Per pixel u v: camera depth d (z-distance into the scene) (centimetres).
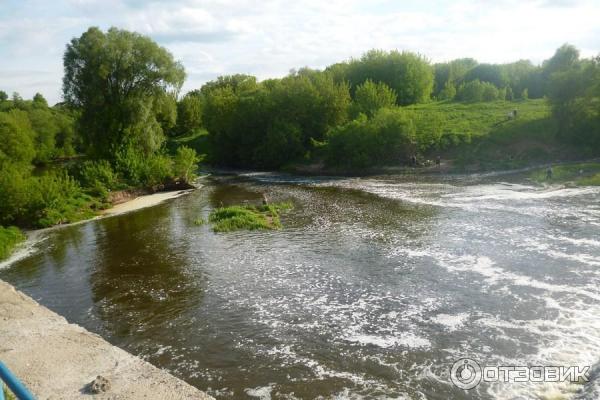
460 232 2575
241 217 3147
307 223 3050
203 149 8862
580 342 1343
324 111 7212
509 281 1825
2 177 3409
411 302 1703
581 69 5316
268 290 1903
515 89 9488
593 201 3139
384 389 1191
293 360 1355
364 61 9544
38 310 1294
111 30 5156
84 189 4250
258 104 7544
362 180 5106
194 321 1652
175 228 3128
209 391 1223
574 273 1859
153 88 5288
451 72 11094
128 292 1970
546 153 5253
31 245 2917
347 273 2047
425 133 6025
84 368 972
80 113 5381
